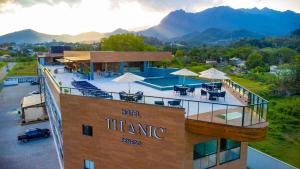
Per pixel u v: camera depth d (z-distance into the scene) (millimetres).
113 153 17984
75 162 19734
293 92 60812
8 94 73875
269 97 59594
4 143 35375
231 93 24109
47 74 36281
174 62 65562
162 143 15969
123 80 20094
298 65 68250
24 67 131625
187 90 23703
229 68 89062
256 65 90312
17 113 52062
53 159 30000
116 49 70375
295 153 34625
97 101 18047
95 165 18938
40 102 49062
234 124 14273
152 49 73375
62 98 19359
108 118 17797
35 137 36438
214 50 112000
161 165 16219
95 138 18594
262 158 30203
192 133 15758
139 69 38031
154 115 15992
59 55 58781
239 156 19453
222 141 17953
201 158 16859
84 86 24484
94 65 36750
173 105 16703
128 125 17047
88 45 104438
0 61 160000
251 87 64875
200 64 75938
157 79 33656
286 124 45719
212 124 14562
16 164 28812
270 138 40531
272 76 71188
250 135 13820
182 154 15430
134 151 17094
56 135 33125
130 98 17438
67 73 38781
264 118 15164
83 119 18828
